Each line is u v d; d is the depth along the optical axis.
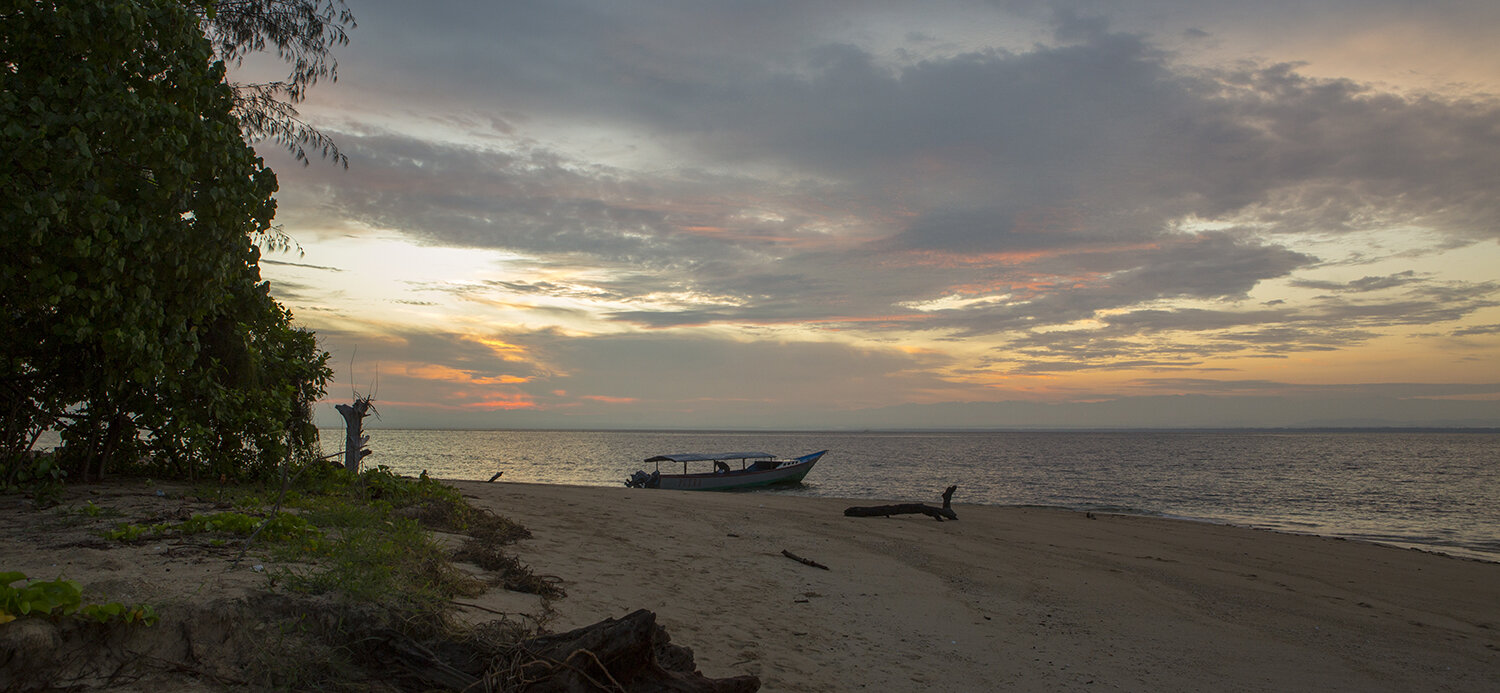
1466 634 9.72
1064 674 6.94
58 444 10.22
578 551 9.25
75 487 8.59
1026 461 85.81
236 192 8.30
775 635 7.00
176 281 8.16
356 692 4.01
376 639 4.31
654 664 4.53
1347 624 9.86
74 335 7.84
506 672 4.18
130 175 7.47
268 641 4.07
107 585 4.13
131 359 7.98
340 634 4.32
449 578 5.82
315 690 3.92
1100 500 36.56
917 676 6.41
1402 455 106.19
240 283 9.63
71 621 3.60
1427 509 32.97
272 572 4.92
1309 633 9.28
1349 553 16.66
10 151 6.59
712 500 19.30
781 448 166.75
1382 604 11.27
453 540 8.03
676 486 37.28
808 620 7.67
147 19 7.46
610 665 4.29
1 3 6.79
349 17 13.21
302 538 5.98
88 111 6.94
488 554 7.12
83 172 6.84
